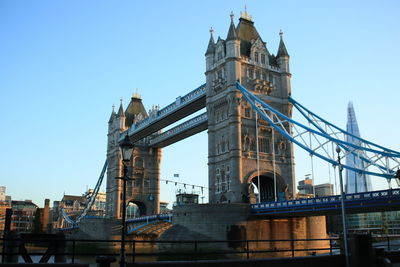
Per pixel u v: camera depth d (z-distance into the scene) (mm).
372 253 27984
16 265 21438
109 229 129250
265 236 84000
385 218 164500
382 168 81375
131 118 159625
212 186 97688
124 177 23844
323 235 94062
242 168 92312
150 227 121812
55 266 21812
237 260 25031
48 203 162875
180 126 128750
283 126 93875
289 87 104750
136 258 82562
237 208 82438
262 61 103375
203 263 24094
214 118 101938
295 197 97875
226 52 100125
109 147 160500
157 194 152250
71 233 151125
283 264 26375
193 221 83125
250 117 97250
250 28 109188
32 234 30312
